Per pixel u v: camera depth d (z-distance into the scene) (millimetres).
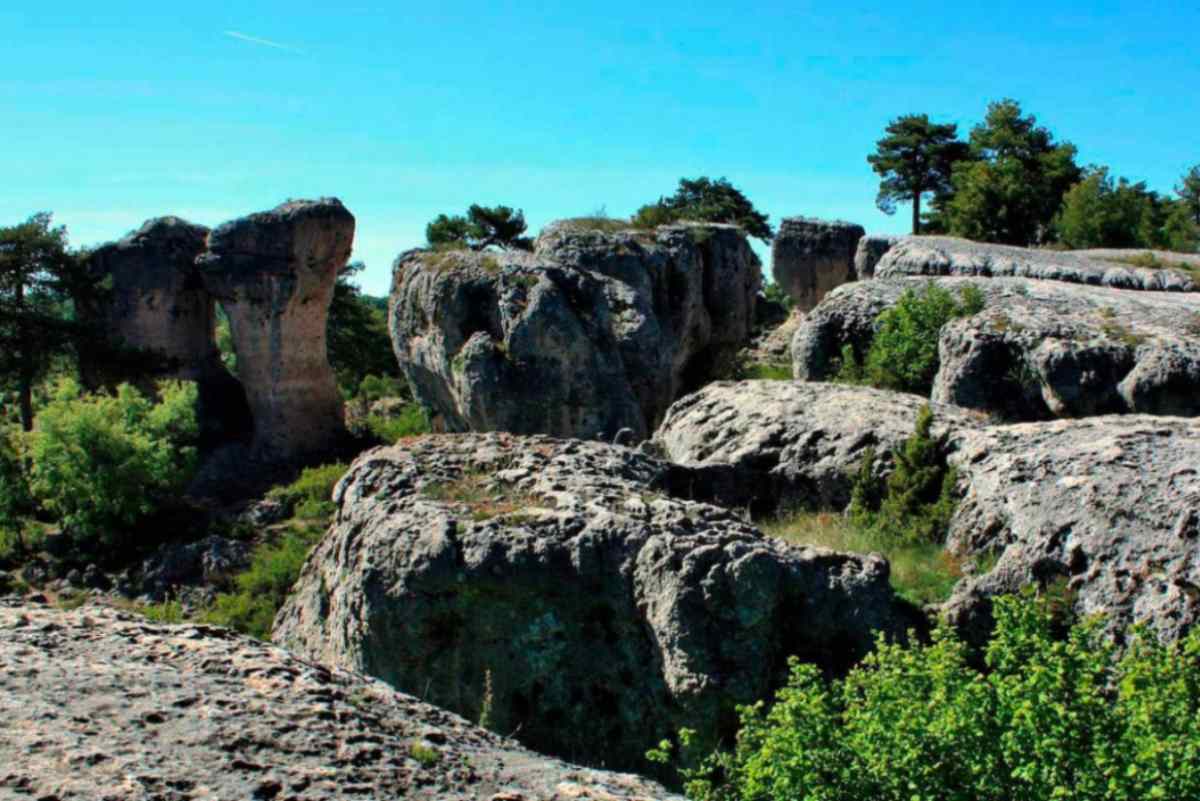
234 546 36844
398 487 13938
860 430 16844
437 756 7180
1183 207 53875
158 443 41156
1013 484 13742
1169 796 6871
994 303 24828
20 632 8133
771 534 15422
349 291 64375
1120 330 21562
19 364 49219
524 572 11742
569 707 11484
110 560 38875
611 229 42719
